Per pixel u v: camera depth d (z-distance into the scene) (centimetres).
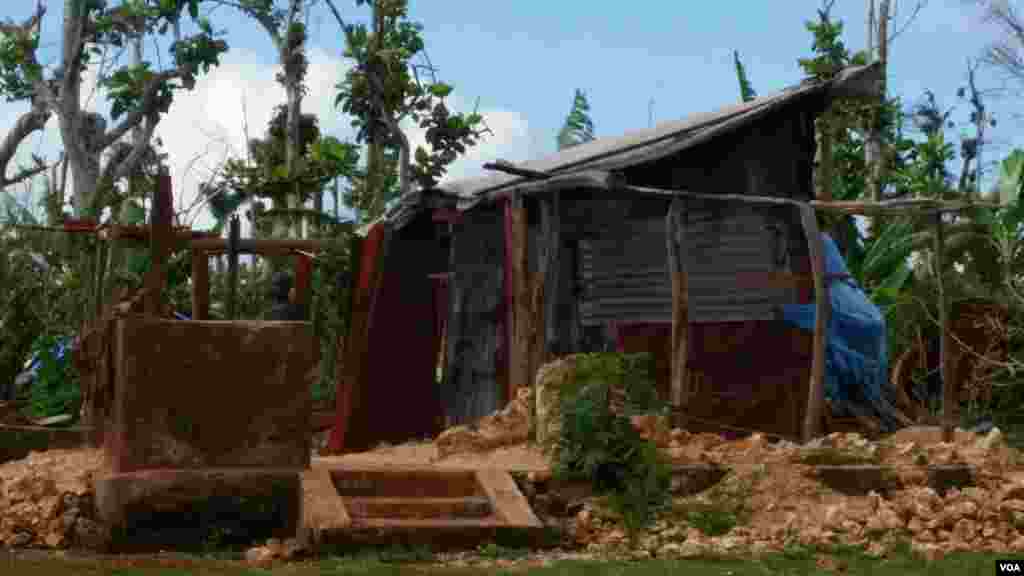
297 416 964
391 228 1517
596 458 996
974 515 993
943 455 1121
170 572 805
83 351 1150
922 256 1972
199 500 922
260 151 2673
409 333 1580
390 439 1526
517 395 1241
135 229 1307
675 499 1009
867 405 1518
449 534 906
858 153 2516
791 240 1490
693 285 1502
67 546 906
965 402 1825
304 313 1229
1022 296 1823
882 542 931
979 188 2392
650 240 1506
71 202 2545
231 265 1097
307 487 935
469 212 1584
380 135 2477
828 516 977
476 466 1048
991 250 1927
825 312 1247
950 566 850
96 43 2666
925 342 1853
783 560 871
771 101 1548
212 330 947
